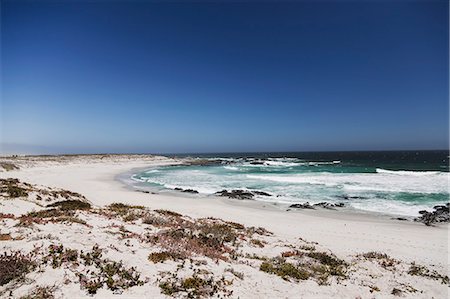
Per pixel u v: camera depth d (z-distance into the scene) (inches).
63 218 450.3
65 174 1857.8
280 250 454.0
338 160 3754.9
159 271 278.5
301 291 287.1
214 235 477.7
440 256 496.1
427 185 1296.8
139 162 3309.5
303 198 1119.6
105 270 262.1
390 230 681.6
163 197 1109.7
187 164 3191.4
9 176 1512.1
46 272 247.1
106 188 1326.3
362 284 331.6
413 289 331.3
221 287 265.9
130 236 386.0
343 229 682.2
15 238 325.1
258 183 1524.4
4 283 226.5
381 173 1824.6
